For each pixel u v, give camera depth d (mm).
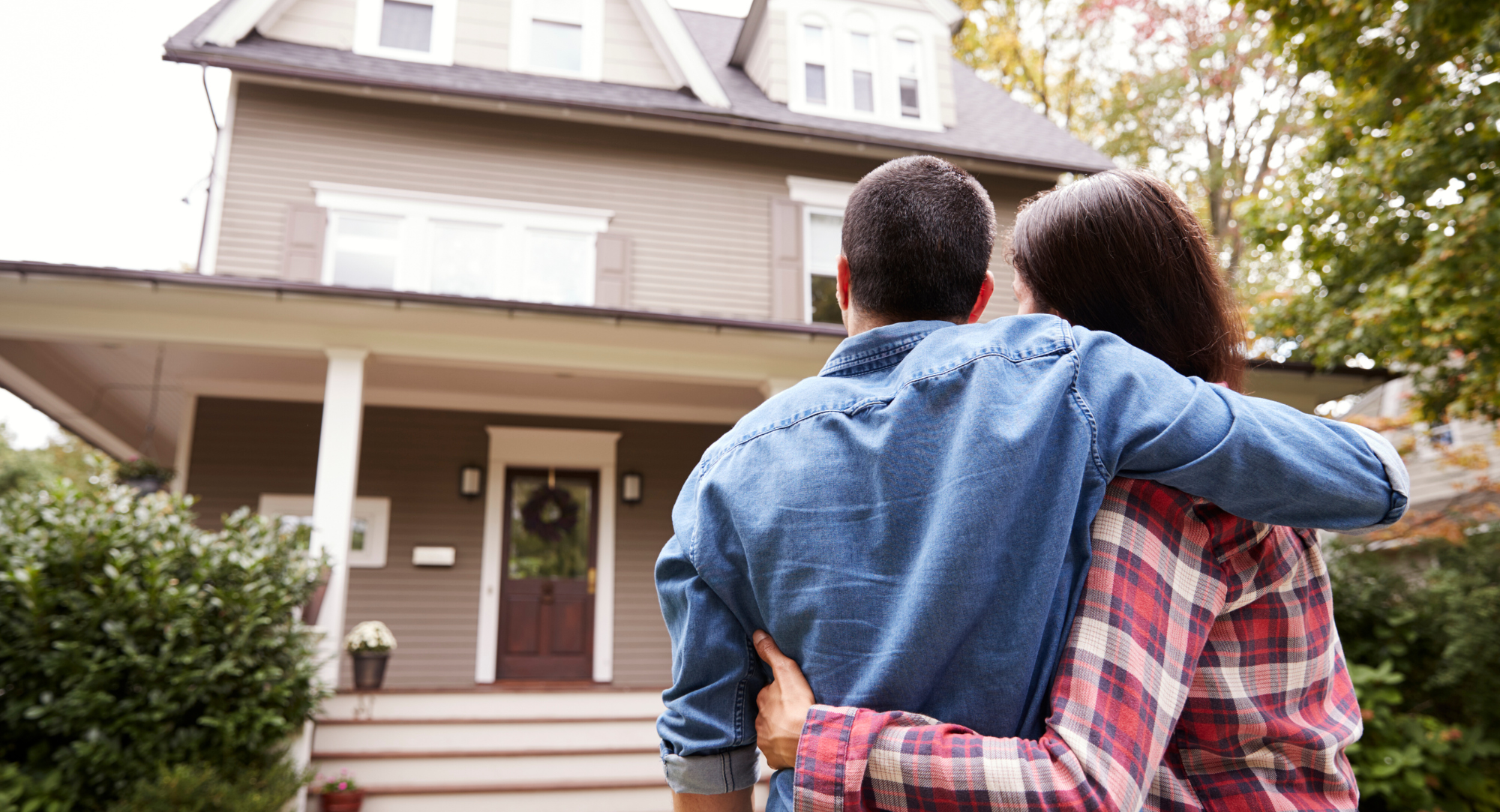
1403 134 6059
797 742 753
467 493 8586
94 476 5113
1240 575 801
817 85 10531
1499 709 5668
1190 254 980
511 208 8719
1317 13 5922
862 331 980
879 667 748
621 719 6109
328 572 5742
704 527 876
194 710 4684
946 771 677
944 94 10812
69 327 5906
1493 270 5422
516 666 8578
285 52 8625
